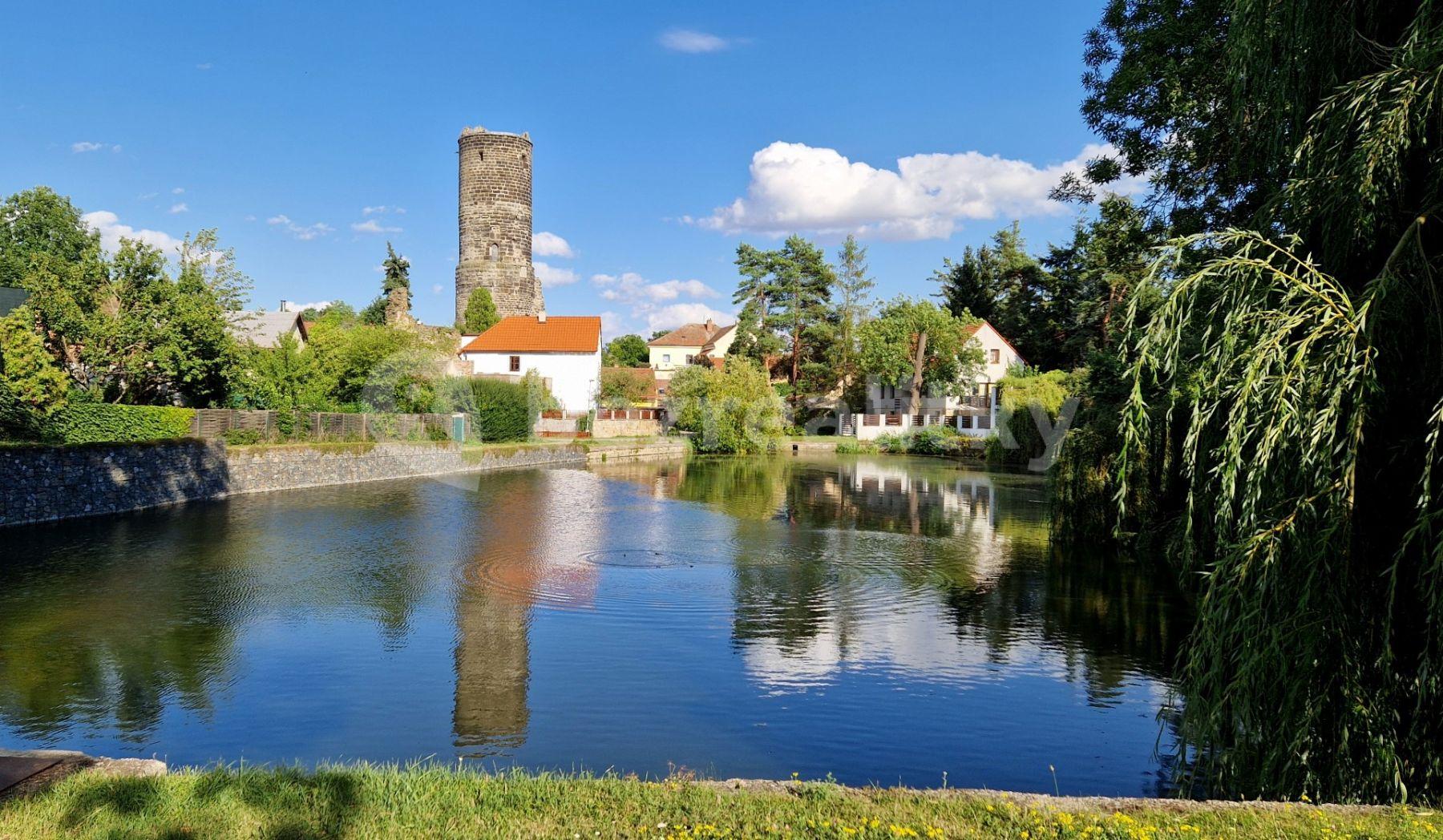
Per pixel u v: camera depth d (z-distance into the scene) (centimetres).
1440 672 554
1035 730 872
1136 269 3797
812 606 1368
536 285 7925
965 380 6197
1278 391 568
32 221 4478
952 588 1516
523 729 838
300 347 3922
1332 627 582
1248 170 849
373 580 1492
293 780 544
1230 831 493
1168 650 1145
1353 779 585
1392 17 648
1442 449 568
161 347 2602
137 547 1762
